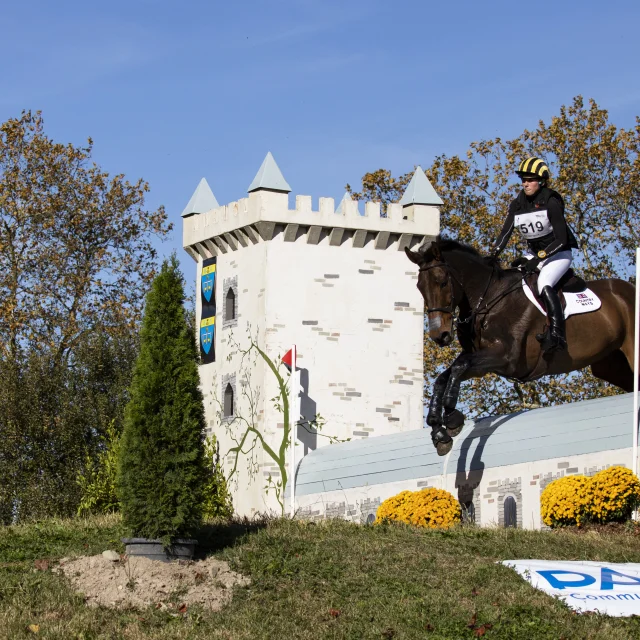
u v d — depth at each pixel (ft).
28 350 145.18
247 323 120.47
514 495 81.76
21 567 57.00
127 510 57.16
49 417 134.72
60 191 157.38
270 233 118.11
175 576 55.06
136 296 162.40
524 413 86.48
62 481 132.87
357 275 121.29
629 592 53.11
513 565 57.00
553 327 69.97
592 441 77.87
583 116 164.14
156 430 57.31
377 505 95.09
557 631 48.24
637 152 161.38
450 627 48.85
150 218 164.86
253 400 117.80
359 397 119.34
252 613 50.90
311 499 103.60
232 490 119.14
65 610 50.93
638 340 74.49
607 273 161.27
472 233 163.94
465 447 87.20
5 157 155.33
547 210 70.23
